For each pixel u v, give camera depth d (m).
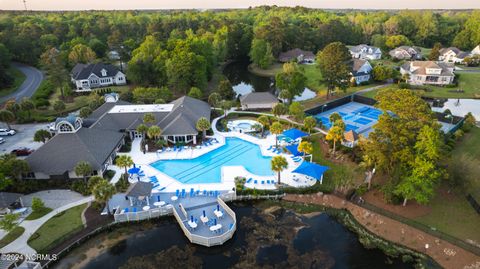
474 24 197.38
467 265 41.47
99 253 44.62
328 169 62.84
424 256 43.66
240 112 94.50
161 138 74.44
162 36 188.00
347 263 43.06
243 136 78.81
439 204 51.81
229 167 64.88
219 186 58.31
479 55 156.62
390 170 52.34
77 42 165.50
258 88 133.38
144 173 62.22
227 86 105.25
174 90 118.31
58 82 109.56
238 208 53.81
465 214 49.59
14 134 81.50
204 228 47.94
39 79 132.75
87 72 122.69
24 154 69.88
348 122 88.94
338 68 102.69
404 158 47.81
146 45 134.38
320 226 49.81
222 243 45.88
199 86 115.50
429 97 105.19
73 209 51.75
